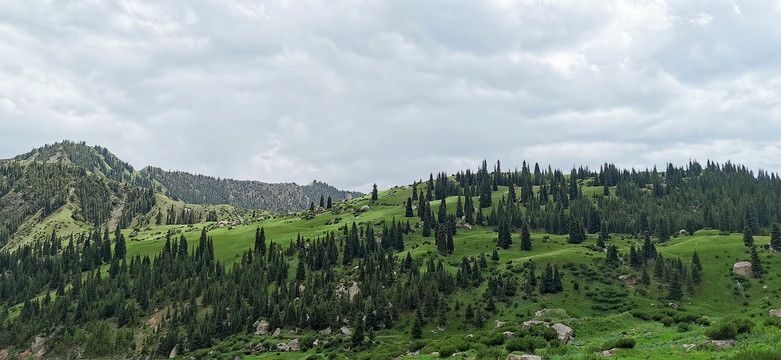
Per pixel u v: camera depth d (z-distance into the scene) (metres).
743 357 31.55
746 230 179.62
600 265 168.62
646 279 155.00
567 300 147.12
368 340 130.75
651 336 54.44
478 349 56.12
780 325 43.62
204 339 155.12
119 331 177.00
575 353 47.50
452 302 155.12
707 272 159.00
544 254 186.50
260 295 179.75
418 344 73.62
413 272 181.00
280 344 139.88
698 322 65.38
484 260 184.75
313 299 170.50
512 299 151.25
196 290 199.75
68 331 176.50
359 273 187.88
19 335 175.75
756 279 149.25
